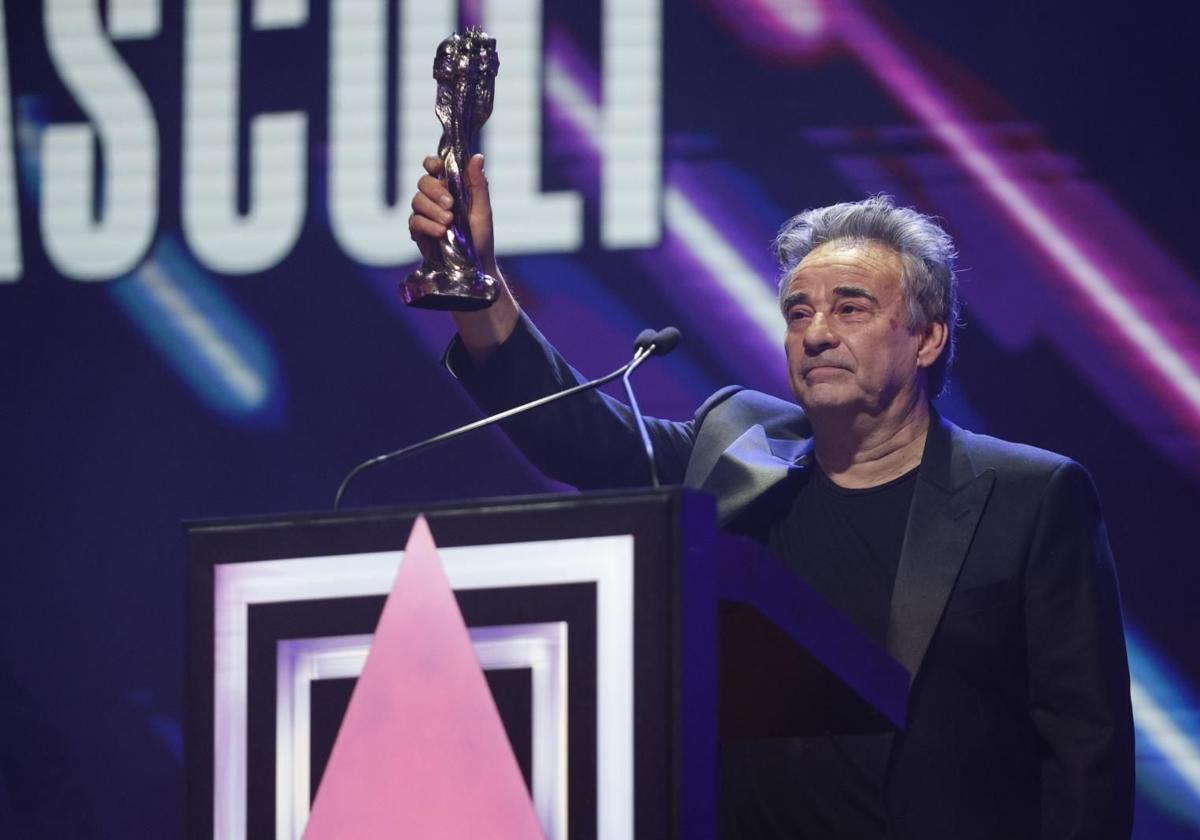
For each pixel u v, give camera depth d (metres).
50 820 15.70
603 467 8.29
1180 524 14.02
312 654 4.94
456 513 4.84
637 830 4.50
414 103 15.73
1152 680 13.90
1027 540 7.19
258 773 4.92
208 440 15.88
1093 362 14.27
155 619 15.91
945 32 14.84
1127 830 6.98
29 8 16.30
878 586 7.43
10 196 16.20
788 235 8.38
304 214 15.83
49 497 16.08
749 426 8.22
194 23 16.11
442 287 6.39
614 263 15.13
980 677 7.08
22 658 16.00
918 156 14.74
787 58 15.10
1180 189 14.31
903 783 6.85
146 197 16.06
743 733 6.66
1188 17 14.48
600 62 15.37
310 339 15.78
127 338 16.03
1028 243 14.45
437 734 4.73
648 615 4.58
